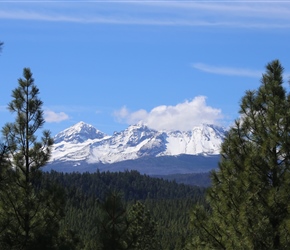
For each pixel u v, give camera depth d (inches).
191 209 1246.3
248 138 1192.2
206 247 1195.3
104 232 1108.5
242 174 1124.5
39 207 1285.7
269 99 1170.6
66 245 1298.0
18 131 1341.0
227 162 1192.8
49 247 1250.6
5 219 1206.9
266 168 1122.7
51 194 1293.1
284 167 1120.2
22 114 1363.2
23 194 1268.5
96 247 1114.1
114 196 1120.2
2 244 1214.9
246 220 1070.4
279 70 1212.5
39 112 1375.5
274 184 1125.7
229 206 1144.8
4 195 1238.9
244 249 1058.7
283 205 1070.4
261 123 1157.1
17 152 1322.6
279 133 1122.0
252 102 1197.1
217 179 1197.1
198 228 1214.3
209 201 1208.2
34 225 1256.2
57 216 1302.9
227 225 1146.7
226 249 1112.2
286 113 1122.7
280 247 1049.5
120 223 1116.5
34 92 1389.0
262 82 1214.3
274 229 1066.1
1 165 1066.7
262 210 1080.8
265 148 1110.4
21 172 1320.1
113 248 1096.8
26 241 1233.4
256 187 1104.8
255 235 1046.4
